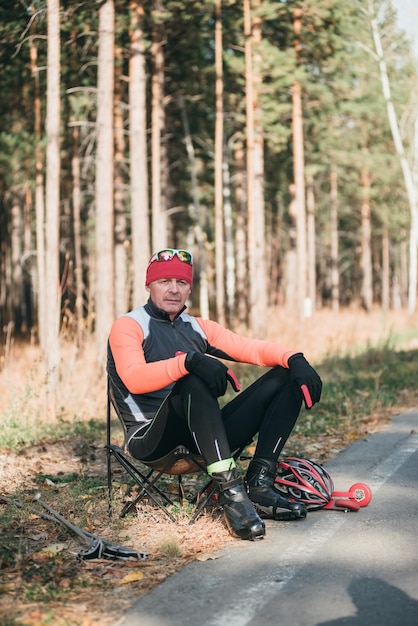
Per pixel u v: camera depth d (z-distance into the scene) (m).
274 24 23.95
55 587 3.63
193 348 4.63
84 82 21.48
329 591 3.53
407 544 4.19
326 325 24.98
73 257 27.84
